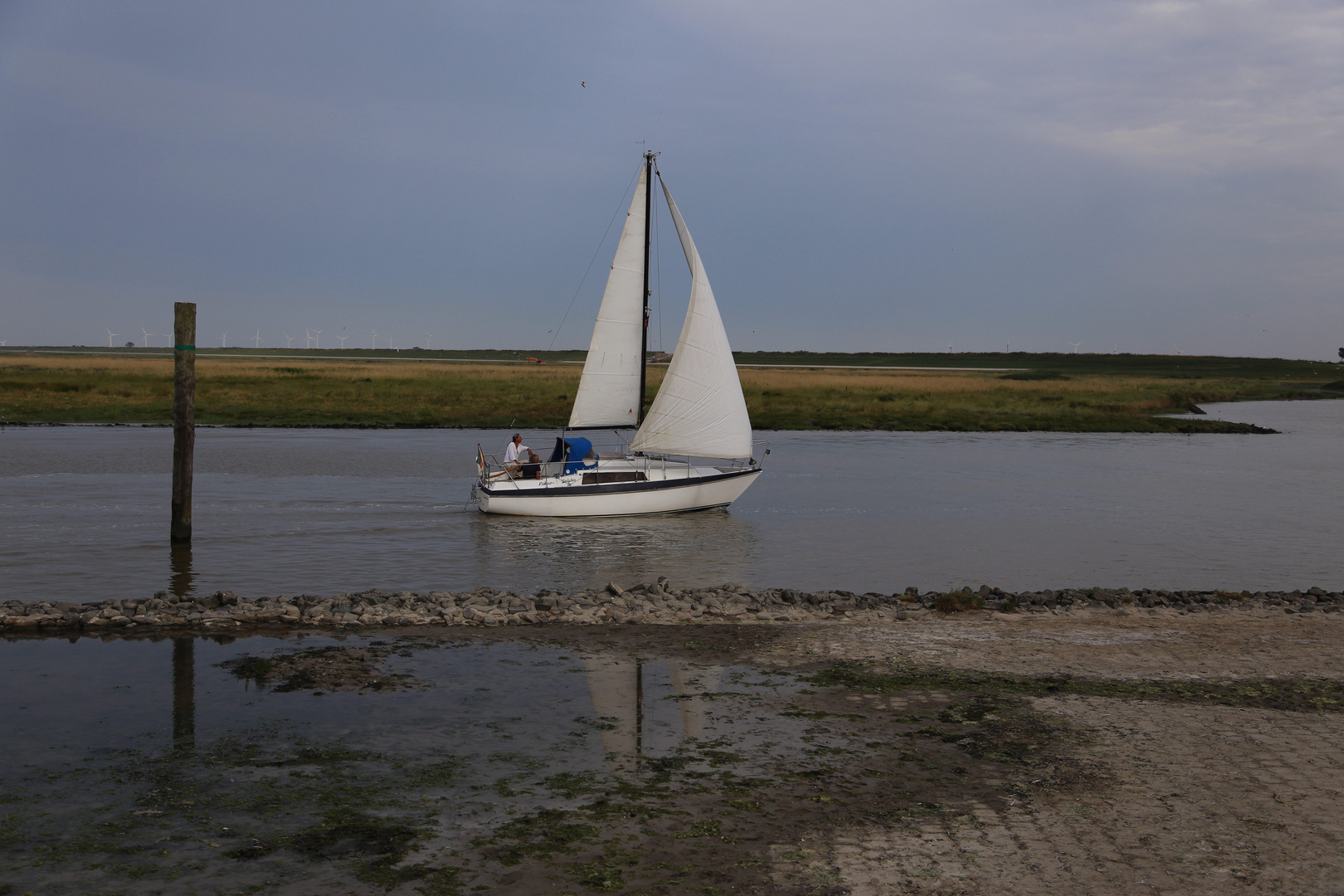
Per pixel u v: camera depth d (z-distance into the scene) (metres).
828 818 9.57
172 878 8.33
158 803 9.78
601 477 31.06
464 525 28.61
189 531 24.56
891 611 18.25
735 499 32.56
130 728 11.79
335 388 84.81
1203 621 17.88
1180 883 8.30
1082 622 17.73
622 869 8.53
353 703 12.80
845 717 12.51
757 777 10.55
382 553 24.41
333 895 8.09
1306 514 32.59
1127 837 9.16
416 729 11.88
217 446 49.81
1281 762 11.01
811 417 70.81
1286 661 15.18
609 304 30.69
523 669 14.38
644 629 16.81
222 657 14.76
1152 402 97.81
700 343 30.56
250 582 20.80
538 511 30.05
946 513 32.22
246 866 8.55
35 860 8.59
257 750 11.17
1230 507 34.09
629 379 31.28
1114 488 39.06
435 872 8.48
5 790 10.04
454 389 87.56
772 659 15.09
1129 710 12.80
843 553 25.39
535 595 19.20
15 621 16.28
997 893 8.14
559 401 78.31
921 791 10.23
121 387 78.56
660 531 28.28
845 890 8.19
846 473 43.41
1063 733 11.92
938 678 14.20
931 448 56.25
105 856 8.70
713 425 31.08
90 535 25.66
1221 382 164.88
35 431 55.50
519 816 9.58
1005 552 25.70
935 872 8.49
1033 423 72.12
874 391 99.19
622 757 11.08
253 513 29.89
